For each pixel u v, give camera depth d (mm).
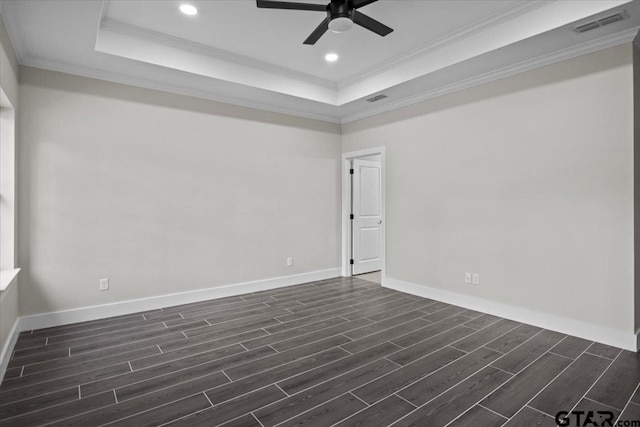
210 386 2199
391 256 4723
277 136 4793
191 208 4070
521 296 3367
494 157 3564
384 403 2008
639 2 2299
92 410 1941
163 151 3873
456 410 1935
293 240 4973
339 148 5500
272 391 2141
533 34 2760
